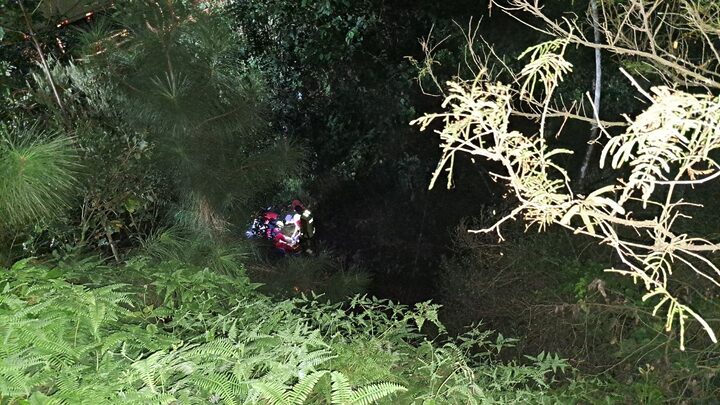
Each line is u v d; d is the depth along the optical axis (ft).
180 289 11.99
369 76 34.68
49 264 14.14
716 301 17.40
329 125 35.55
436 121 33.88
